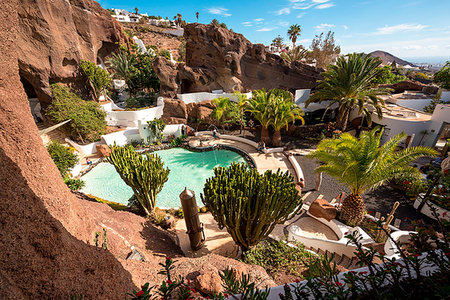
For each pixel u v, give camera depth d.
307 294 2.27
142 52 42.28
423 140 22.03
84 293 4.18
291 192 8.84
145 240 9.74
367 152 11.10
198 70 31.02
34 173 5.62
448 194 8.77
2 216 3.81
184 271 6.80
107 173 20.48
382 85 37.41
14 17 5.51
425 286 2.05
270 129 29.19
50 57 22.62
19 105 5.74
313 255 8.35
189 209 9.84
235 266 6.70
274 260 8.50
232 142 26.73
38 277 3.78
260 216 8.53
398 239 8.51
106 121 25.73
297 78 33.78
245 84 32.72
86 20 27.08
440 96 28.12
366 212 12.88
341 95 23.09
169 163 22.53
